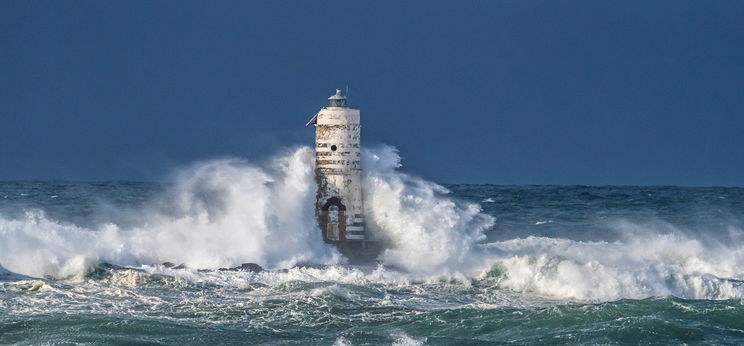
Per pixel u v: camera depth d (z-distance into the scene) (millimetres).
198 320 128250
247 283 150125
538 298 148000
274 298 139875
